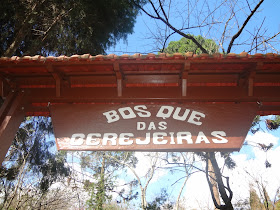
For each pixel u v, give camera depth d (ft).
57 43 32.35
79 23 31.78
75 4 29.76
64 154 39.29
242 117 16.83
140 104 17.85
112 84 18.76
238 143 15.72
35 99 18.04
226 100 17.58
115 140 16.11
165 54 16.31
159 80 18.61
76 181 54.19
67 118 17.20
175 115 17.06
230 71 17.99
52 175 36.52
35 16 29.09
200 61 16.44
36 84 18.83
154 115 17.13
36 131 35.45
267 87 18.35
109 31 34.32
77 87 18.83
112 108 17.66
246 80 17.90
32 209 41.91
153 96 18.21
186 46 39.22
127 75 18.60
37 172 36.04
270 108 18.71
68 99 17.94
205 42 33.17
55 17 30.17
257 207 54.75
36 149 35.06
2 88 18.25
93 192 61.11
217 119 16.74
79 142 16.14
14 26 29.48
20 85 18.79
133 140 16.05
